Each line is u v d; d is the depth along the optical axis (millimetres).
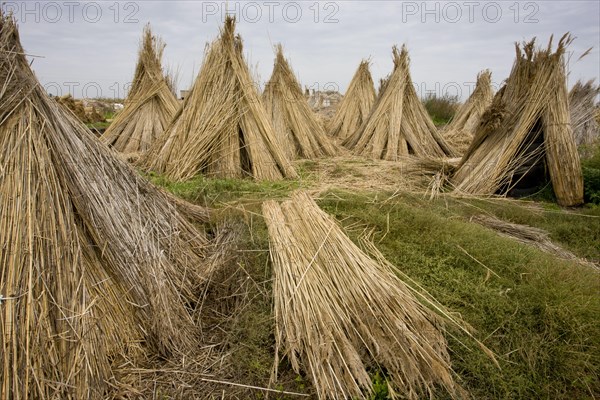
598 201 7117
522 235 5652
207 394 3037
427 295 3988
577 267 4469
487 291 3980
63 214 3246
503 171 7578
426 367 3094
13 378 2541
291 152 10297
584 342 3492
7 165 3145
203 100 8391
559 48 7453
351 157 10672
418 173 8547
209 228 5234
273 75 11125
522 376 3246
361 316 3404
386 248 4715
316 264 3922
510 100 8055
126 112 11125
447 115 20344
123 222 3652
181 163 7934
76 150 3582
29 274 2844
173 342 3371
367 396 2920
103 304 3207
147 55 11258
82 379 2758
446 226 5066
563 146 7219
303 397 3051
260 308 3789
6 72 3395
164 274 3732
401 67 11609
